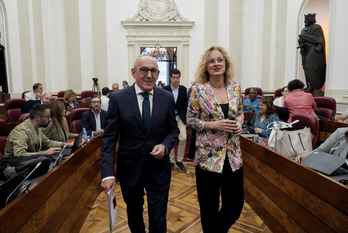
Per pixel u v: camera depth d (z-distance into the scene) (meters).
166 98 1.68
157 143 1.63
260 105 3.29
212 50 1.74
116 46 9.41
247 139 2.67
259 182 2.31
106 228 2.26
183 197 2.93
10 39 6.86
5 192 1.18
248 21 9.50
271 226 2.04
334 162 1.71
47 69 8.93
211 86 1.75
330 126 3.22
